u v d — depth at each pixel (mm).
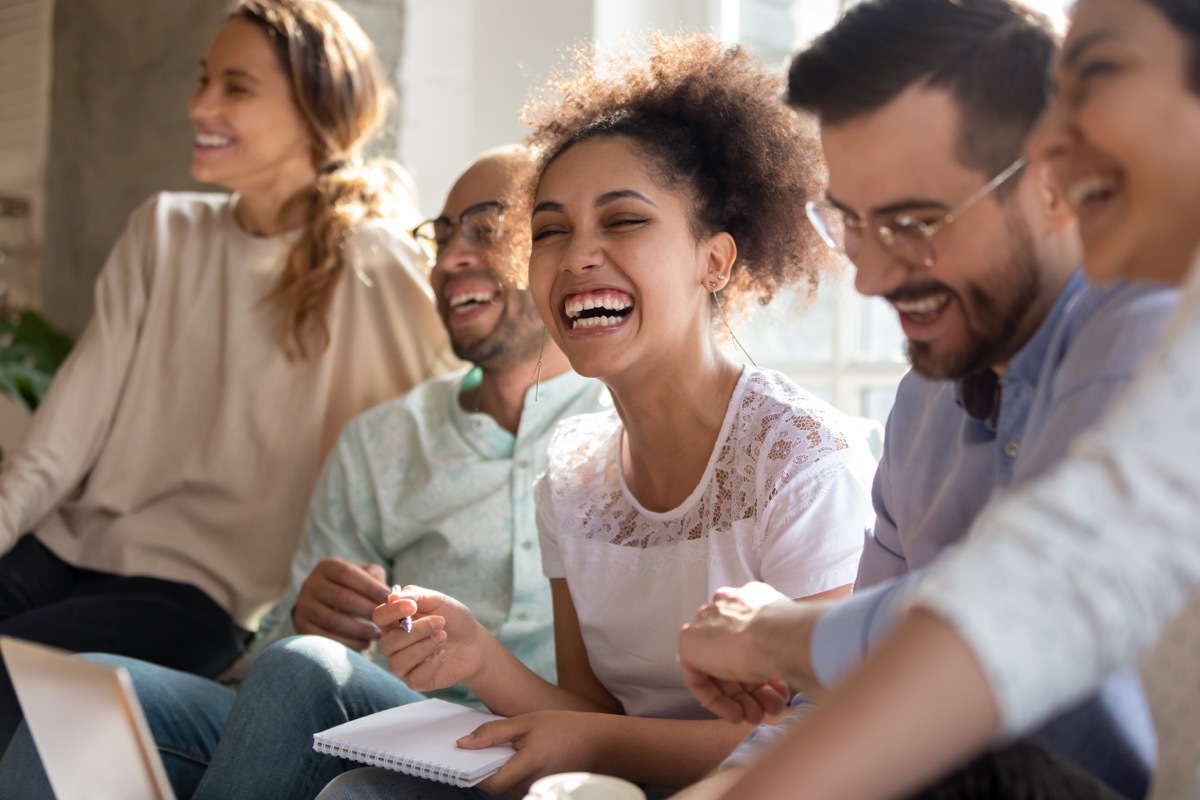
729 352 1561
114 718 962
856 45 923
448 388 2023
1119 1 725
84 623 2070
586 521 1525
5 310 3559
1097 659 622
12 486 2256
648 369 1431
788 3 2637
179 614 2166
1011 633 614
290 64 2312
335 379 2295
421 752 1191
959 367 965
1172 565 624
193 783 1603
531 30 2844
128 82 3260
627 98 1544
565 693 1502
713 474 1422
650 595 1446
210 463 2289
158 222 2404
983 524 667
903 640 637
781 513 1352
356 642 1741
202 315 2363
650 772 1299
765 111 1490
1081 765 870
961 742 622
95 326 2377
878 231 944
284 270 2307
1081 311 882
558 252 1452
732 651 939
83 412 2334
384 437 2006
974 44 900
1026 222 911
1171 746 754
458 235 1943
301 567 2021
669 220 1433
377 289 2301
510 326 1906
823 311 2572
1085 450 655
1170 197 726
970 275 923
